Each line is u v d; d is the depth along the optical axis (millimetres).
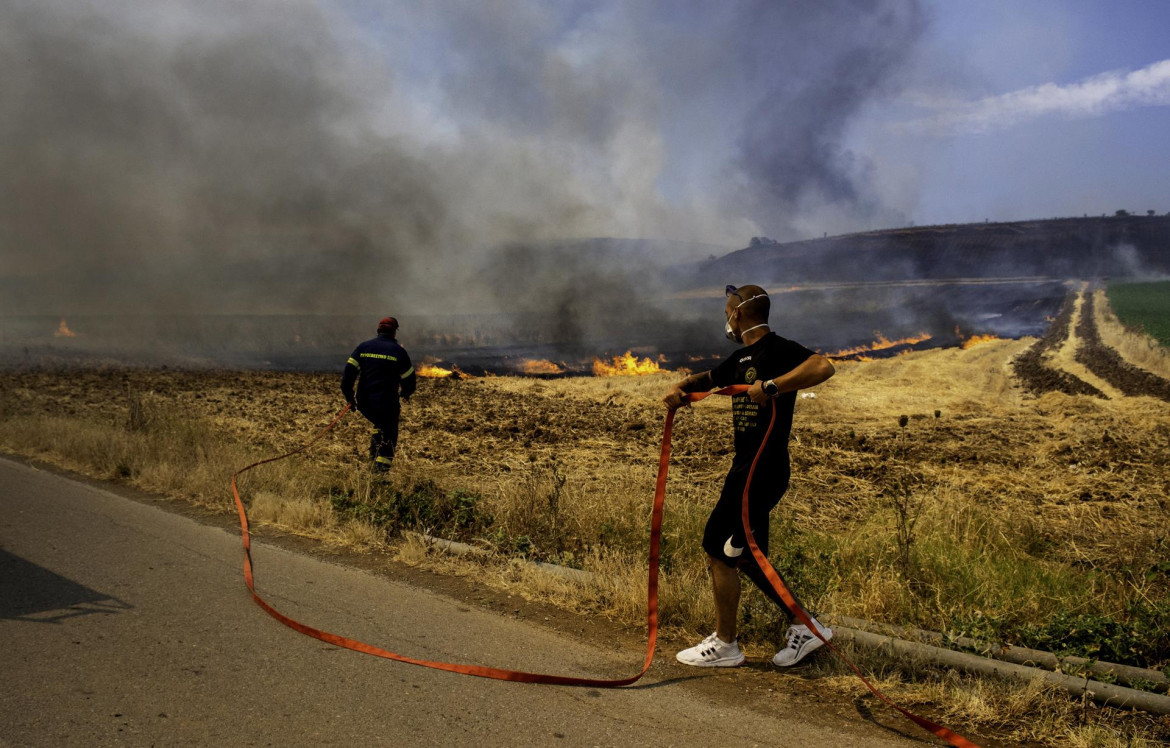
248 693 3461
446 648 4113
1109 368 25219
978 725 3410
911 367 25703
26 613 4344
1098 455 10492
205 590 4867
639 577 4906
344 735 3115
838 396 17391
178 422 10109
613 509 6484
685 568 5258
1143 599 4609
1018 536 6312
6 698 3316
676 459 9922
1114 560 5855
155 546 5816
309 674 3689
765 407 3926
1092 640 4102
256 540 6152
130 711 3248
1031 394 19188
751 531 3914
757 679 3881
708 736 3234
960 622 4297
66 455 9281
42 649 3854
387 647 4078
